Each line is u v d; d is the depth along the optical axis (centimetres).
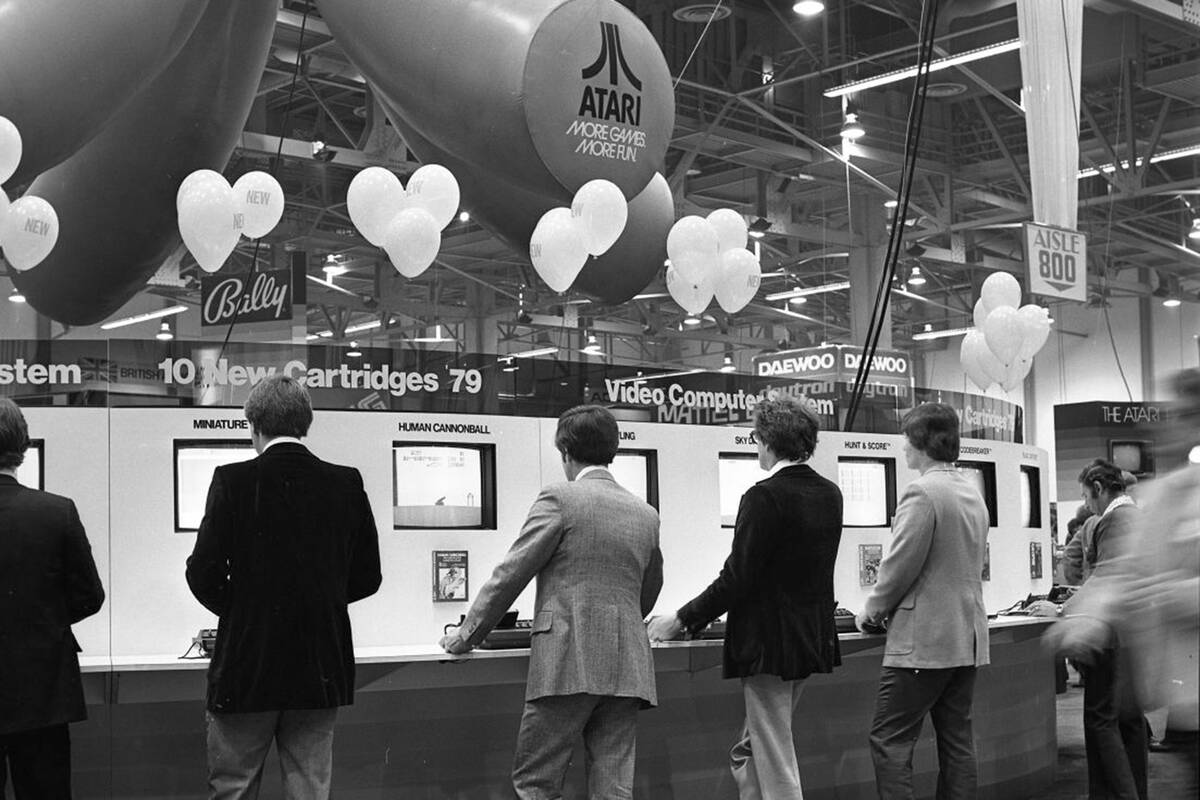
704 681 487
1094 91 1541
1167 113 1492
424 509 470
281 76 1313
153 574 431
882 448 579
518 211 642
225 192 548
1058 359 2248
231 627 319
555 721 346
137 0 469
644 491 520
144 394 445
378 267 1938
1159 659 217
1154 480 229
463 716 445
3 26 445
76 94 463
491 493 481
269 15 588
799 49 1427
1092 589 243
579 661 342
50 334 1562
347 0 516
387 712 433
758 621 376
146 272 691
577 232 511
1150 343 2145
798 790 379
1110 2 1231
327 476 332
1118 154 1617
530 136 484
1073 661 257
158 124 602
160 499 434
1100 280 2050
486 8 485
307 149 1416
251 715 319
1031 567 650
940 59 1296
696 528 526
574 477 369
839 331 2125
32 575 327
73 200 640
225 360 457
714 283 627
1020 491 648
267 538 320
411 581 463
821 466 559
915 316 2316
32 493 335
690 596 521
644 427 519
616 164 503
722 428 538
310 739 328
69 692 330
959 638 401
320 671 321
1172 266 2139
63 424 429
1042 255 752
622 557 353
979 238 2011
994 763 556
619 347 2236
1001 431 661
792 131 1434
